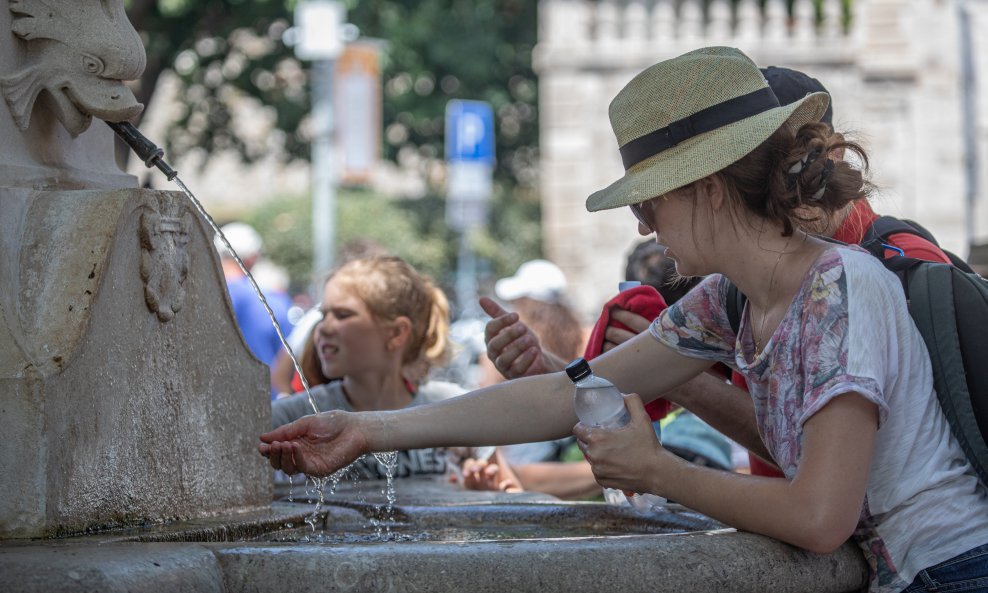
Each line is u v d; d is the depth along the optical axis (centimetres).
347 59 1423
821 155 246
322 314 444
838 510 229
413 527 331
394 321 432
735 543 240
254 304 768
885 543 247
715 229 249
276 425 420
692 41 1794
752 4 1789
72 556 211
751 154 244
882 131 1770
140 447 279
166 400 289
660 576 233
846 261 240
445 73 2472
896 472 243
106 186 315
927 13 1761
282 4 1731
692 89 247
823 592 245
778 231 248
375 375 435
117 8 296
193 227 302
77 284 264
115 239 271
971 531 243
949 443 247
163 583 210
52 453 251
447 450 434
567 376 285
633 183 248
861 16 1772
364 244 655
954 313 247
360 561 226
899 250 265
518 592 228
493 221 2895
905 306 245
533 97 2642
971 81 1814
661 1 1805
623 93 255
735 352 268
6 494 249
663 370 285
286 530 304
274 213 2659
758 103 248
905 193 1770
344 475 419
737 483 240
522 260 2875
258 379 328
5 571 203
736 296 272
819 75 1773
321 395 435
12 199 268
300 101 2094
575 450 545
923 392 244
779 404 246
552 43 1816
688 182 244
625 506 338
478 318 1650
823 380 232
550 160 1823
